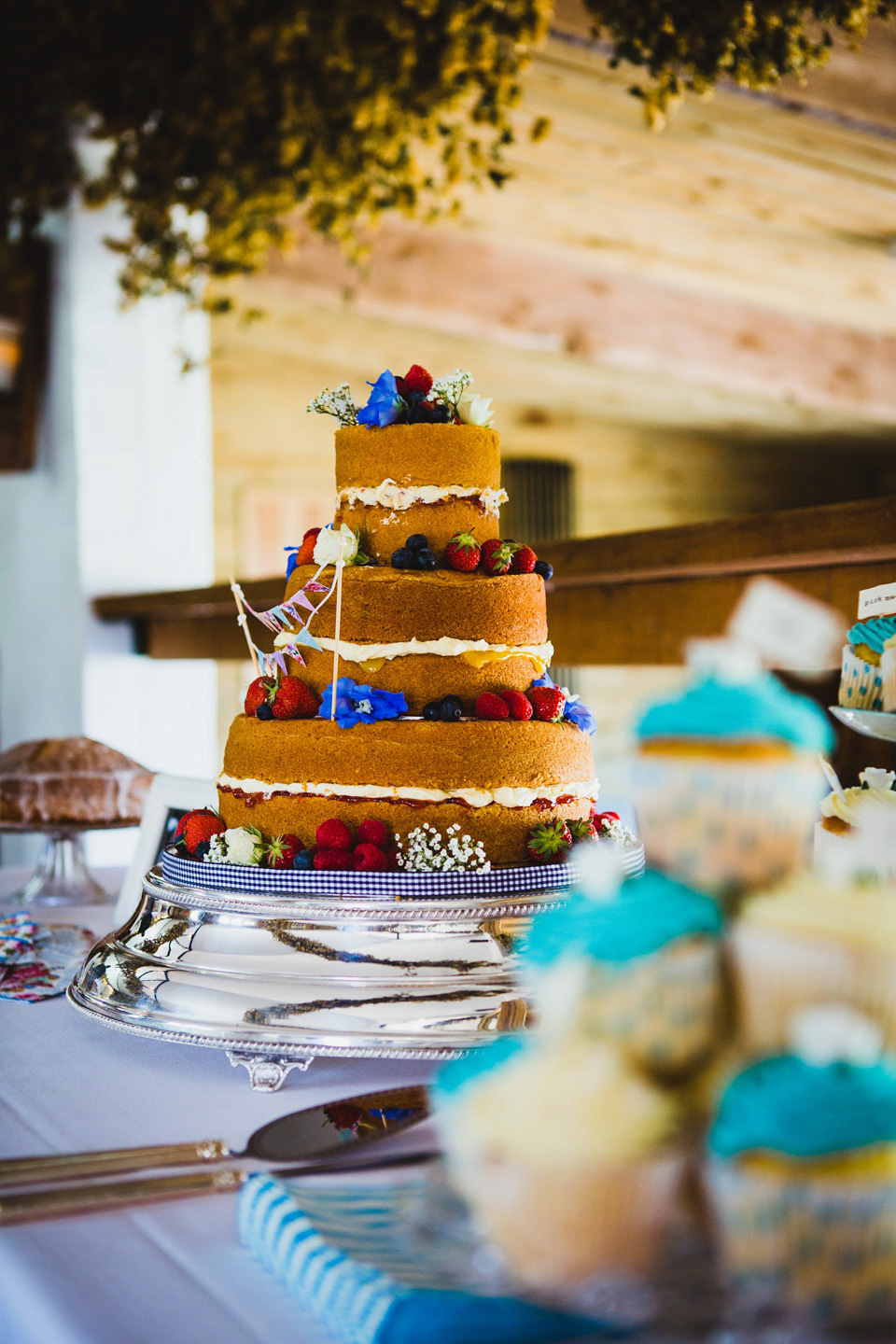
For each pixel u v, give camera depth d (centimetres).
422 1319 64
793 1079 60
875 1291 58
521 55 307
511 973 121
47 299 430
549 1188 60
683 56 278
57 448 434
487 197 521
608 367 745
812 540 205
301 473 764
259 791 147
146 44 338
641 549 253
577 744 151
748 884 72
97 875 247
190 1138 106
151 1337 73
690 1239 63
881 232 533
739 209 515
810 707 76
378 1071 124
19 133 379
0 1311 83
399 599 147
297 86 322
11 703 482
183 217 416
